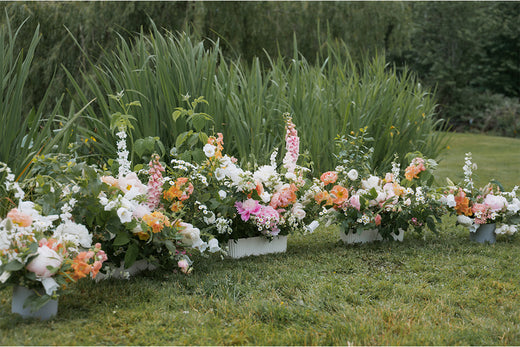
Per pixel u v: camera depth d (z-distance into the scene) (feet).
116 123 11.39
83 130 13.37
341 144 14.99
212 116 14.28
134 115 13.71
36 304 8.02
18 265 7.83
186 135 12.02
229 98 15.14
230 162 12.24
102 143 14.15
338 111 18.33
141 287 10.05
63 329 8.14
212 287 10.32
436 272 11.75
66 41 30.68
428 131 20.89
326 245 14.21
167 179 11.04
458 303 9.96
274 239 13.19
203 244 10.91
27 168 11.64
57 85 30.42
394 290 10.38
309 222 13.69
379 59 22.34
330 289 10.30
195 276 10.89
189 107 13.85
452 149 45.78
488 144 48.78
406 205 13.62
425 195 14.06
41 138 12.40
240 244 12.66
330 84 18.88
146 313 8.96
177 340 8.04
